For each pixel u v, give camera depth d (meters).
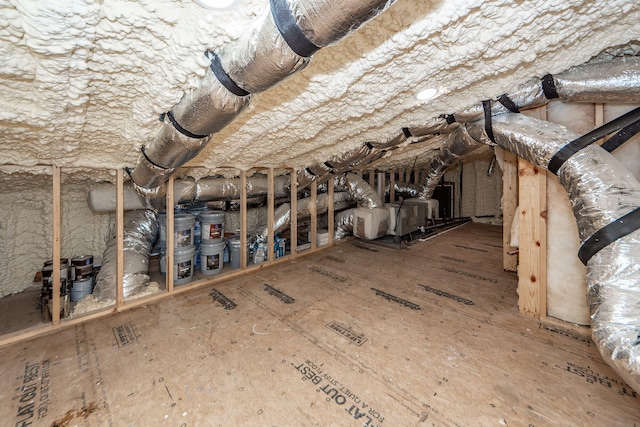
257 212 4.46
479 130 1.97
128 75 1.07
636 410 1.15
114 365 1.48
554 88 1.48
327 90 1.40
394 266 3.06
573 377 1.35
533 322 1.85
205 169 2.62
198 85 1.11
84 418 1.16
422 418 1.14
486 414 1.15
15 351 1.60
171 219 2.39
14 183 2.22
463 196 6.12
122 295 2.12
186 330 1.81
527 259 1.92
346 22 0.67
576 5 0.92
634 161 1.47
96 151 1.78
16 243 2.52
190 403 1.23
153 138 1.61
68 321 1.88
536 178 1.84
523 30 1.06
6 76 0.97
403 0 0.86
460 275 2.76
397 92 1.57
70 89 1.08
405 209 4.15
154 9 0.78
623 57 1.31
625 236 1.11
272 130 1.88
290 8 0.67
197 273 2.84
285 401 1.24
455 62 1.27
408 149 3.28
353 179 4.03
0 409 1.20
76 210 2.89
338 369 1.44
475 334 1.73
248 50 0.83
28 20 0.73
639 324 0.98
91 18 0.77
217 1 0.74
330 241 3.94
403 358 1.51
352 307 2.11
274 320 1.93
